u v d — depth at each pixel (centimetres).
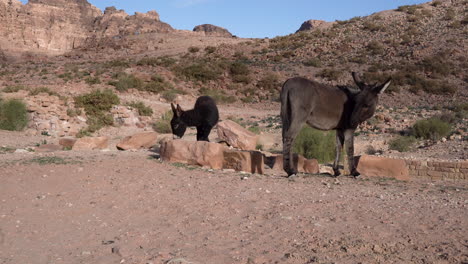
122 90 4084
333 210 614
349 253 442
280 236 497
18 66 5969
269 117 3338
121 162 951
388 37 6825
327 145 1623
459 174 1103
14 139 1823
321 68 5803
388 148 2005
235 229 523
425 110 3509
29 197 651
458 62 5491
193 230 522
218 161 980
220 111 3841
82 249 457
